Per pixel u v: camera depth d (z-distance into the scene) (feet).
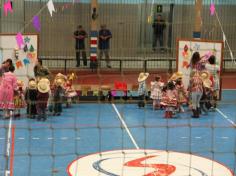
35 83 54.19
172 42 85.66
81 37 78.74
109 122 53.72
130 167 38.52
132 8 86.17
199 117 57.62
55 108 56.29
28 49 61.26
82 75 72.54
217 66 63.98
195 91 56.70
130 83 68.08
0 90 54.08
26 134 47.85
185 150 43.73
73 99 62.95
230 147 45.09
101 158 40.73
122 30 86.22
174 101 56.70
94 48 79.41
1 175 35.76
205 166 39.29
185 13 86.43
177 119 56.13
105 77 71.56
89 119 55.06
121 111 59.88
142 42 86.43
